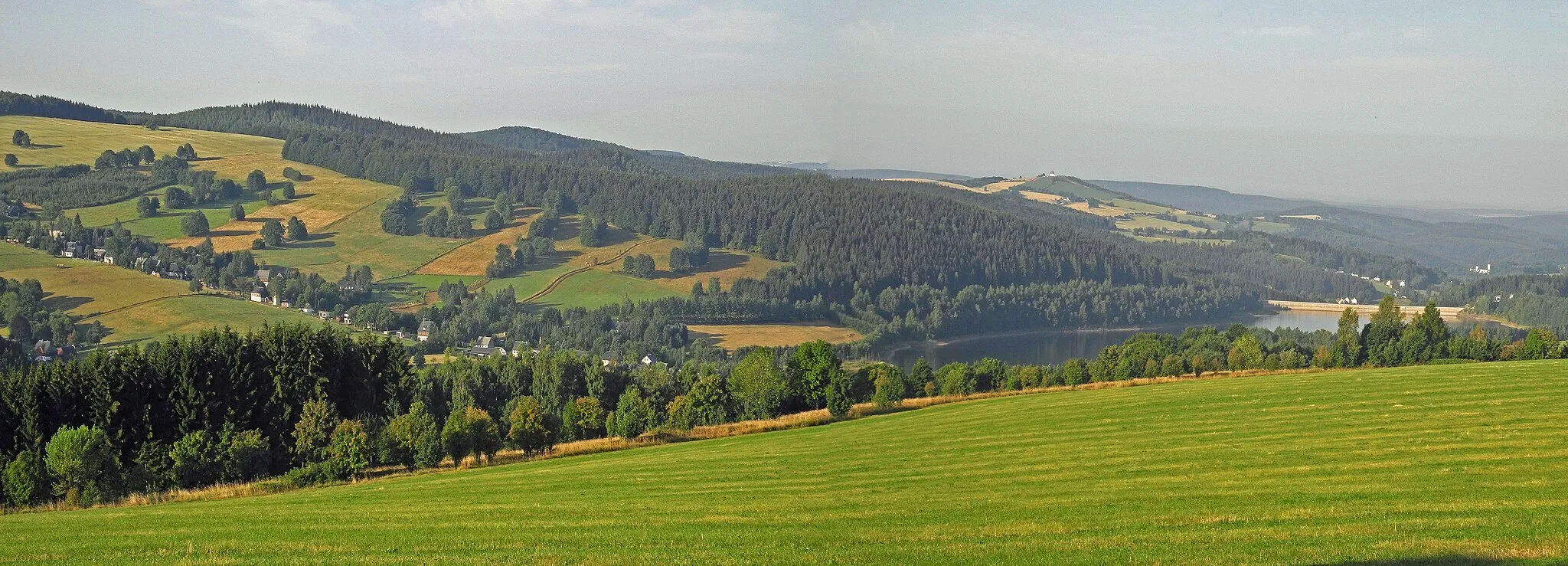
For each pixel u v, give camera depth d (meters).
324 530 33.81
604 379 100.19
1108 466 42.59
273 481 52.50
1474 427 46.00
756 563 27.00
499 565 27.42
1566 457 37.81
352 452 53.94
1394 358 107.12
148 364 63.50
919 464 47.09
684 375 105.12
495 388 99.31
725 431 71.56
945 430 60.59
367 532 33.12
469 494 43.62
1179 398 67.25
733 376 84.31
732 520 33.72
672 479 45.94
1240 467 40.03
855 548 28.41
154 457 53.59
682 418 74.75
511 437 62.31
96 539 32.66
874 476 44.22
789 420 75.00
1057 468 43.16
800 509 35.81
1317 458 40.97
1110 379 115.38
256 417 66.81
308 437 60.62
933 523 31.84
